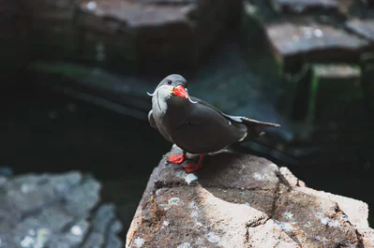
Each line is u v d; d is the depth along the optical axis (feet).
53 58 33.76
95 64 32.86
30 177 25.98
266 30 28.32
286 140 26.94
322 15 29.27
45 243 21.72
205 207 11.17
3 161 27.32
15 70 33.40
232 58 32.96
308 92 26.76
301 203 11.32
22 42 32.86
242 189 11.70
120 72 32.30
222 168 12.39
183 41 30.76
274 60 27.53
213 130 11.81
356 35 27.25
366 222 11.46
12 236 21.89
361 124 27.09
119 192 25.14
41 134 29.48
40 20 32.40
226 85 30.73
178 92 10.66
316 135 26.94
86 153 28.07
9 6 31.35
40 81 33.71
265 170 12.28
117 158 27.63
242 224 10.67
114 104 31.81
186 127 11.55
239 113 28.58
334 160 27.30
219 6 32.96
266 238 10.40
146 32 29.99
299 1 29.35
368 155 27.53
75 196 24.72
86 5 31.22
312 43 26.66
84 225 22.81
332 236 10.50
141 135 29.60
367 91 26.86
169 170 12.47
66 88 33.04
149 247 10.28
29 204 23.91
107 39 31.42
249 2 31.78
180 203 11.31
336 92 25.95
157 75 32.01
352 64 26.58
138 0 31.17
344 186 25.34
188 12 30.09
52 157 27.66
